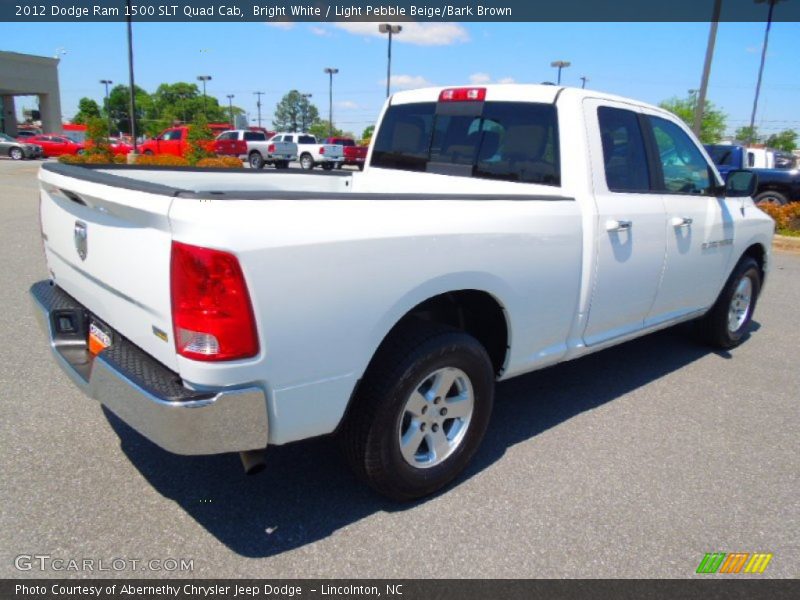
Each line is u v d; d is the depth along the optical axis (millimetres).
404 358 2709
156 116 100562
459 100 4273
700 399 4453
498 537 2764
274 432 2408
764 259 5691
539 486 3199
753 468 3488
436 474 3004
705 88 14406
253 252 2156
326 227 2348
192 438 2229
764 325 6598
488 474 3297
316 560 2559
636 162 4027
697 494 3195
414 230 2631
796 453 3686
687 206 4375
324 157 30750
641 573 2584
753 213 5344
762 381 4863
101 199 2496
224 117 95875
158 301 2283
